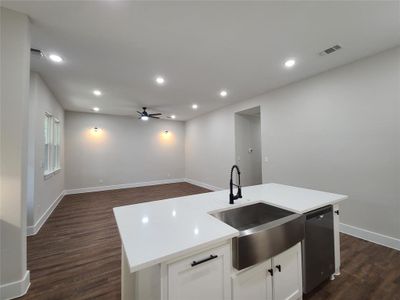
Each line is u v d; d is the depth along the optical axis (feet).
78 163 20.03
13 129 5.58
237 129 17.49
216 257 3.56
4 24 5.59
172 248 3.14
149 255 2.93
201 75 10.70
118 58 8.70
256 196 6.53
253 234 3.88
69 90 13.00
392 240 7.96
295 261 4.90
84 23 6.32
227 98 15.39
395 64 7.89
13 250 5.57
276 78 11.24
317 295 5.50
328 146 10.19
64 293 5.73
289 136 12.23
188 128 25.52
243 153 17.92
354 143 9.16
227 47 7.90
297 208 5.21
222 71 10.20
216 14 5.99
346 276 6.28
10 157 5.55
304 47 7.94
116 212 5.04
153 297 3.32
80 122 20.20
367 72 8.70
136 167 23.24
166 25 6.50
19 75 5.69
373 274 6.38
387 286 5.83
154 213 4.94
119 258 7.65
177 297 3.13
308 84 11.13
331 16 6.10
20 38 5.75
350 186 9.32
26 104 5.93
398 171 7.84
